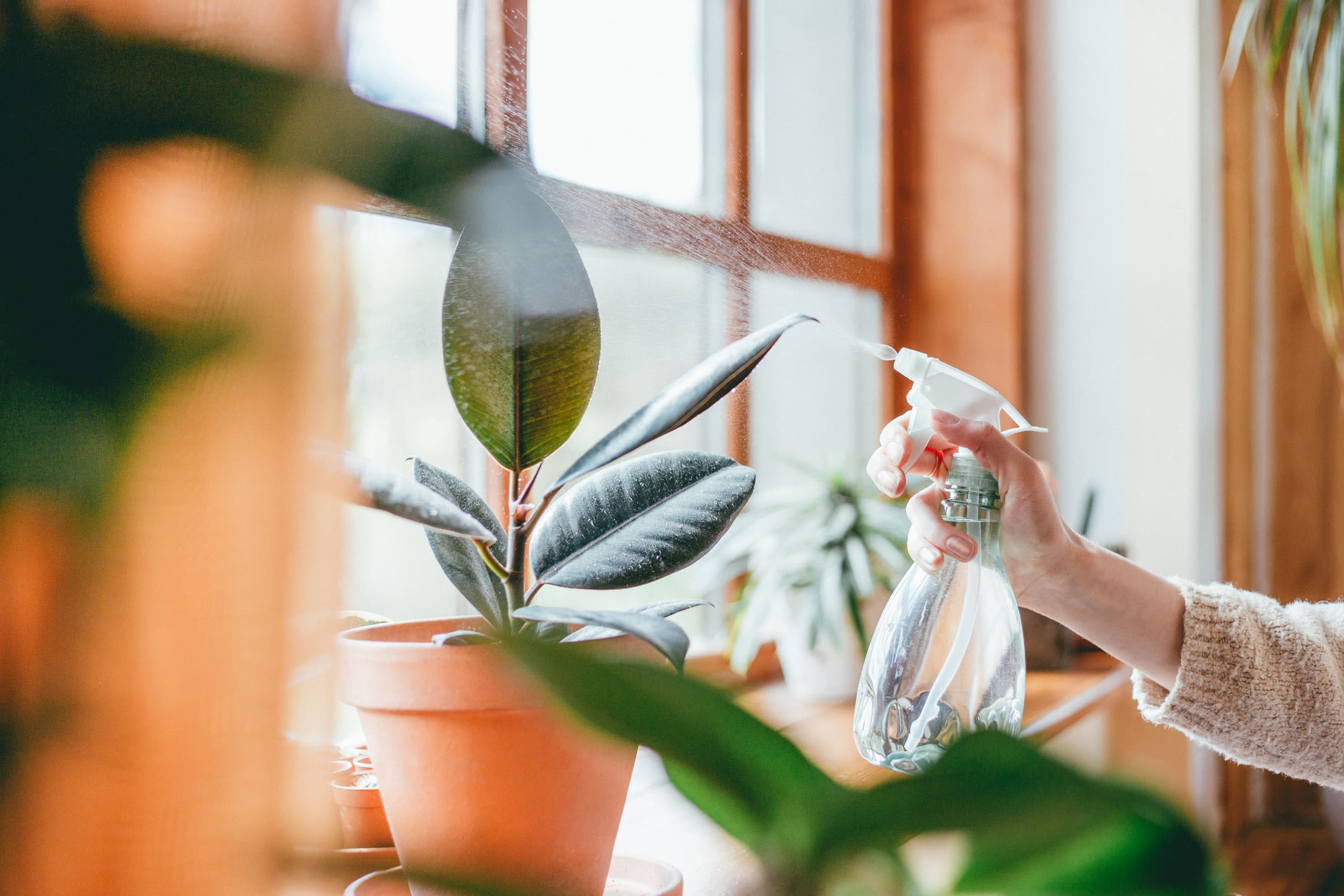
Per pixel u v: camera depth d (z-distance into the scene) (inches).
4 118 5.7
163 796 7.0
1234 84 85.7
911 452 25.8
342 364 8.2
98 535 6.5
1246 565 89.8
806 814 6.2
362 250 10.2
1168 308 74.4
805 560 52.4
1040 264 78.2
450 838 14.9
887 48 75.3
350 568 12.5
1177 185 74.0
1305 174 87.3
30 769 6.6
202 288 6.7
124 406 6.2
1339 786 33.8
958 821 5.8
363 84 7.6
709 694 6.2
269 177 6.7
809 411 69.0
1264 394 90.5
